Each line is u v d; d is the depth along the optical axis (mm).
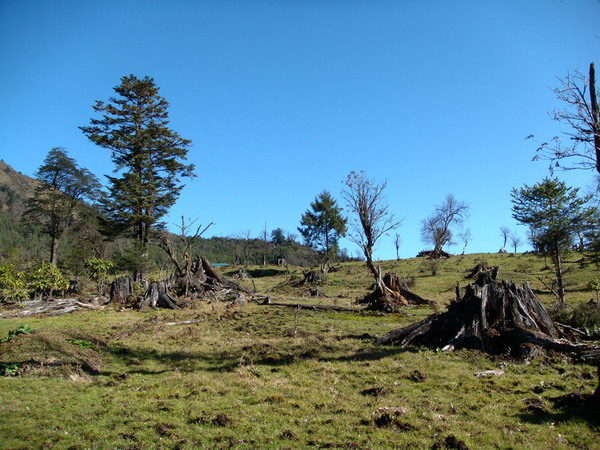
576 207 29828
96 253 45688
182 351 13727
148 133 42125
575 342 13008
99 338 15438
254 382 10094
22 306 23344
